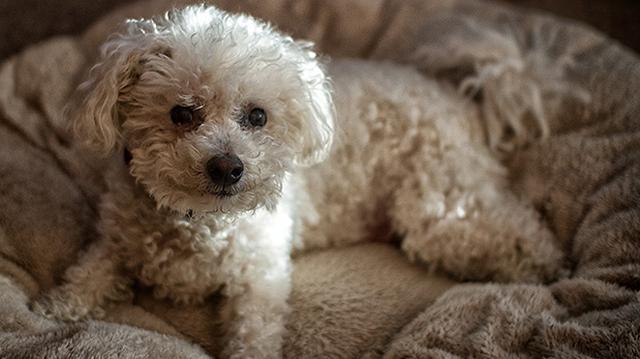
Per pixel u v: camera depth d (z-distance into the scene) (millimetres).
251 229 526
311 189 607
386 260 606
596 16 917
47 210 575
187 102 471
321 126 531
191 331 533
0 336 458
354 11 771
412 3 775
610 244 551
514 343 487
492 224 590
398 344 497
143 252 524
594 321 490
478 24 715
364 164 616
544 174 638
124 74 480
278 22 754
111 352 450
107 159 610
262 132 503
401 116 616
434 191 596
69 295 520
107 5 859
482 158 629
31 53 718
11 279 535
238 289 527
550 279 583
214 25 488
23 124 666
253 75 480
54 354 442
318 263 593
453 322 504
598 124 649
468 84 658
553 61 680
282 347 522
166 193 478
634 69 662
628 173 590
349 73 637
